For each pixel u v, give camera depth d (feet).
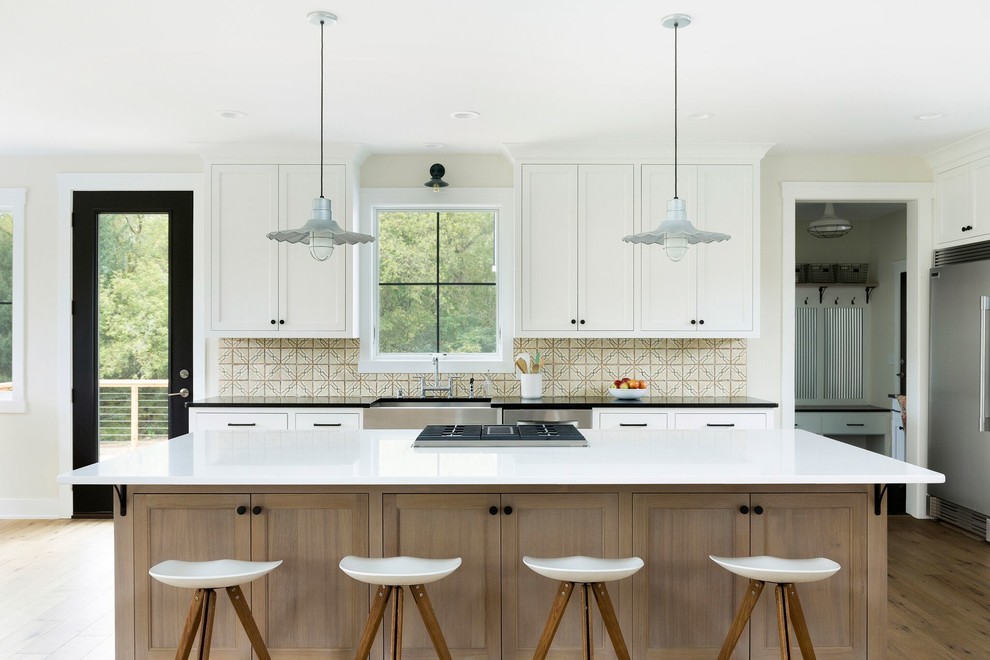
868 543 8.57
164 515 8.48
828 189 16.69
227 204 15.70
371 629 7.51
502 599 8.47
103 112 13.28
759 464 8.27
